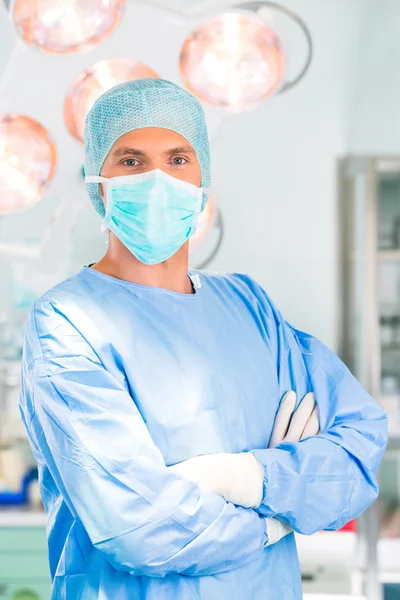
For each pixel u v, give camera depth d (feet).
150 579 3.73
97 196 4.58
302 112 10.06
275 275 10.11
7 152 9.43
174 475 3.60
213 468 3.77
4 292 9.70
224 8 9.77
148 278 4.30
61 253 9.81
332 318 10.07
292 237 10.09
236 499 3.76
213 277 4.75
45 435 3.79
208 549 3.59
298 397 4.51
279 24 9.95
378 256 9.07
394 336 9.86
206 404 4.03
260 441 4.25
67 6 9.00
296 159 10.07
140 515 3.51
